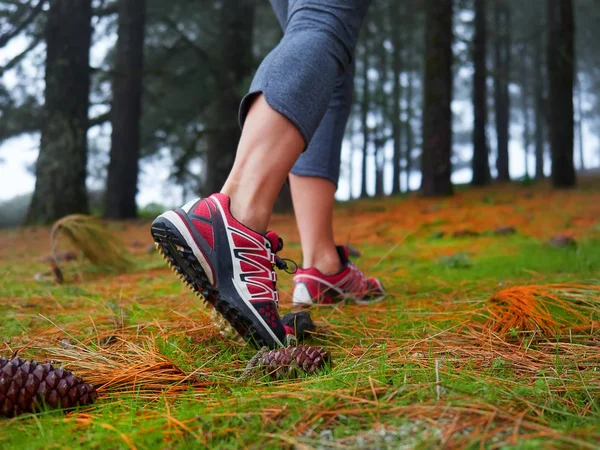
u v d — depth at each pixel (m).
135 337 1.58
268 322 1.40
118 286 2.83
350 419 0.86
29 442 0.85
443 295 2.23
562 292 1.82
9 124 12.38
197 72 13.86
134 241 6.02
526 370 1.19
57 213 8.29
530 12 23.44
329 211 2.14
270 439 0.81
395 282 2.70
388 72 25.22
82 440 0.84
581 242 3.99
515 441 0.73
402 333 1.60
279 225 7.46
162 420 0.89
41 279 3.10
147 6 13.57
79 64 8.41
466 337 1.49
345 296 2.13
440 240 5.08
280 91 1.41
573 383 1.07
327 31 1.52
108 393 1.12
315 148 2.10
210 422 0.86
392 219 7.38
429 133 10.42
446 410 0.85
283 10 2.00
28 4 8.51
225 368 1.28
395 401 0.92
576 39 26.78
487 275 2.79
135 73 9.54
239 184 1.43
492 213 7.19
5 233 7.53
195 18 15.01
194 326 1.69
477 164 16.00
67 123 8.34
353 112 22.67
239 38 10.34
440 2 10.24
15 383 0.96
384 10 18.25
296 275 2.14
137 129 11.08
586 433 0.76
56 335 1.65
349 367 1.18
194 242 1.35
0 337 1.62
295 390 1.03
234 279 1.38
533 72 27.05
